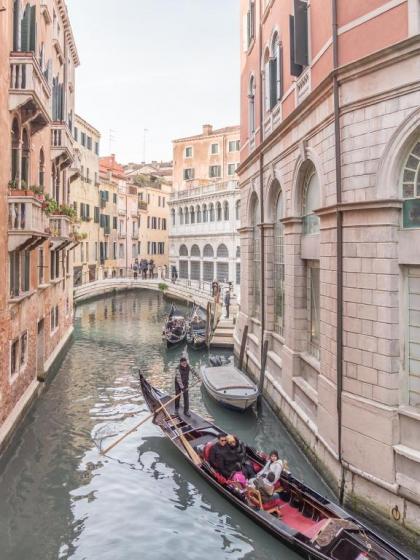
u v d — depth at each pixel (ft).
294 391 38.09
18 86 35.83
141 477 32.68
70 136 62.90
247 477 30.30
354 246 26.61
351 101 26.50
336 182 27.71
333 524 22.93
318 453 31.30
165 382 56.70
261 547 24.99
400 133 23.99
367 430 25.43
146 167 221.25
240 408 43.32
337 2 28.07
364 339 25.95
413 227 24.06
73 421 42.63
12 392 37.78
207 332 73.56
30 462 34.45
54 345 60.23
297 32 33.73
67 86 67.77
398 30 24.06
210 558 24.22
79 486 31.30
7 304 35.53
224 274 128.06
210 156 156.25
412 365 24.36
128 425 42.14
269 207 48.49
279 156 42.75
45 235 39.88
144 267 151.53
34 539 25.50
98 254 146.10
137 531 26.43
